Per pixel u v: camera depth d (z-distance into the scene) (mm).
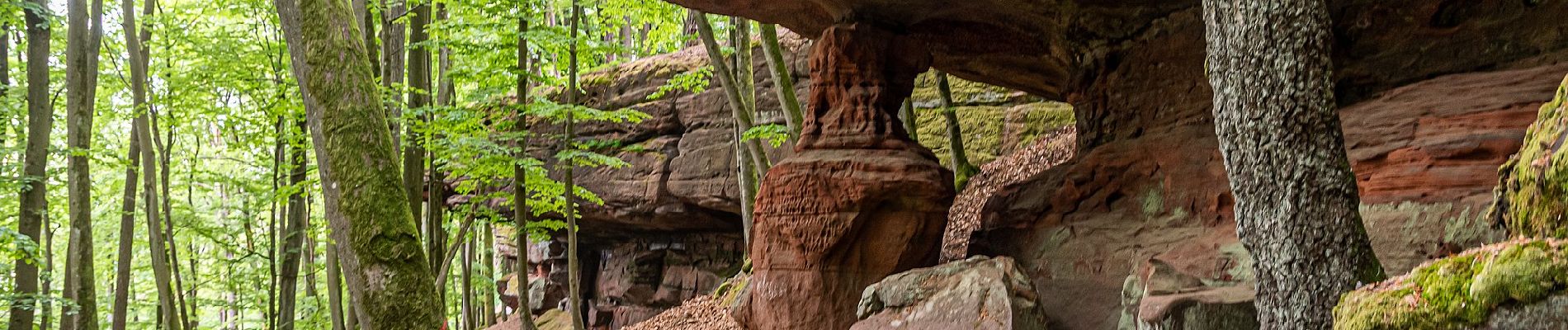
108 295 24422
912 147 10172
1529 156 4586
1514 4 8719
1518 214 4594
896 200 9812
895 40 10375
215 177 18406
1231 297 6586
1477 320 3557
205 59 15266
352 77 6918
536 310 25188
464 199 21734
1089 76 11422
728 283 16000
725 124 21188
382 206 6824
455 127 12875
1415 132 8117
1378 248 7543
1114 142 10977
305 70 6891
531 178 14211
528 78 13719
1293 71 5008
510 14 13141
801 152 10336
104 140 18438
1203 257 8516
